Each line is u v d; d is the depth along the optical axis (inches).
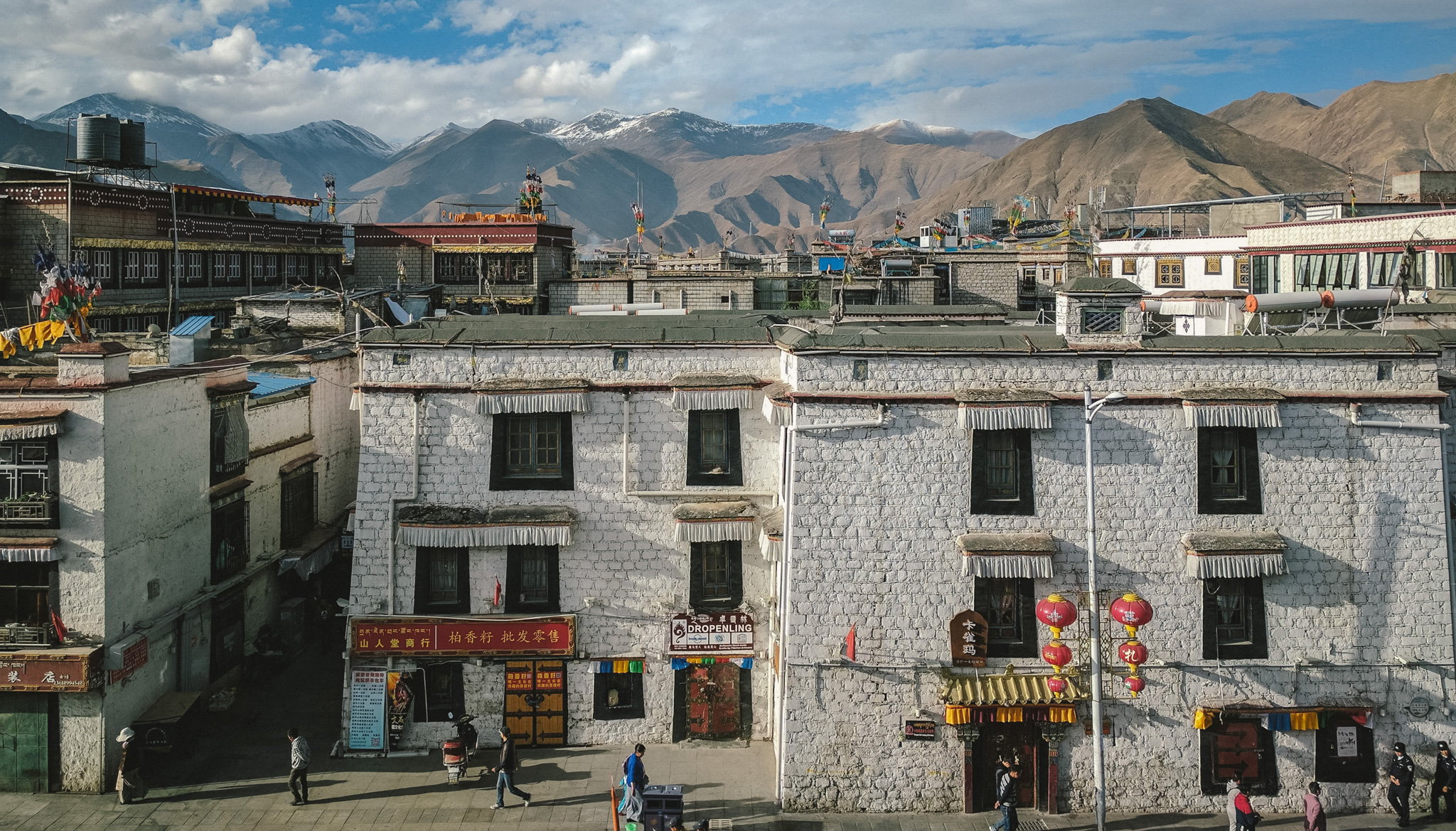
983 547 996.6
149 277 1952.5
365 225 2425.0
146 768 1081.4
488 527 1103.6
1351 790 1021.2
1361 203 2385.6
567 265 2655.0
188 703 1099.9
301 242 2518.5
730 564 1147.3
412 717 1133.1
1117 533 1013.8
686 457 1135.6
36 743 1024.2
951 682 1004.6
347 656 1120.8
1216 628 1016.9
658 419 1135.6
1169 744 1016.9
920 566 1020.5
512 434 1133.7
